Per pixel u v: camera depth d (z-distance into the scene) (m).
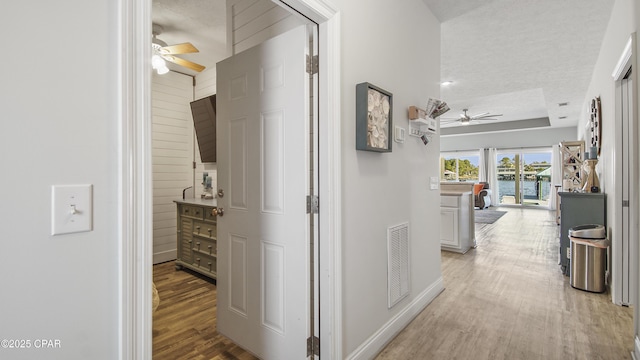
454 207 4.41
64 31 0.73
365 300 1.90
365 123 1.77
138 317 0.85
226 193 2.07
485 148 10.98
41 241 0.70
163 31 3.21
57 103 0.72
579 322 2.34
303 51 1.65
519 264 3.85
